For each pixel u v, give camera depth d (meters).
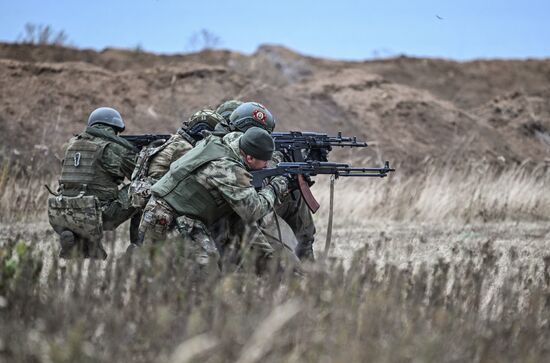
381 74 139.62
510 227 47.97
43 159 64.69
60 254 29.23
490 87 141.62
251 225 23.92
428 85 139.38
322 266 19.89
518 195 54.91
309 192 25.86
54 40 110.69
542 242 39.91
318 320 17.20
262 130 24.52
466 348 17.36
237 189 23.69
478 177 57.91
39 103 80.06
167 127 84.25
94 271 20.33
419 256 32.75
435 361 16.39
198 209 23.84
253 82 93.19
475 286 21.17
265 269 24.06
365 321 17.08
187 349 14.97
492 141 104.50
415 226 47.94
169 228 24.03
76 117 80.81
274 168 25.16
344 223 48.84
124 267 19.88
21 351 16.23
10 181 47.12
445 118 105.19
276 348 15.92
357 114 99.62
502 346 17.91
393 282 20.22
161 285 18.98
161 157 27.88
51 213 30.16
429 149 97.88
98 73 88.12
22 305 18.58
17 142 73.00
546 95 121.75
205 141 24.38
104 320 17.41
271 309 17.86
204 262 23.39
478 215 52.50
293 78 123.12
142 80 89.25
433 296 19.89
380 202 53.22
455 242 38.59
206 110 28.61
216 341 15.77
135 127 83.12
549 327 19.70
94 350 16.28
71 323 17.42
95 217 29.77
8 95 80.00
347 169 26.34
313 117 95.38
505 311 19.91
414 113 103.75
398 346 16.31
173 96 88.19
